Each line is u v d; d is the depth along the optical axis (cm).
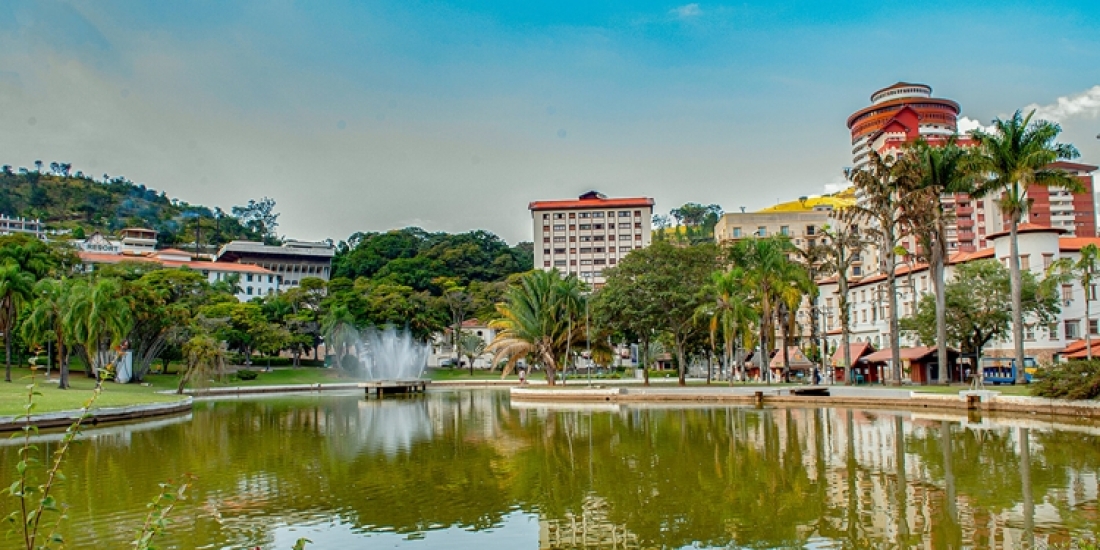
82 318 6116
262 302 12331
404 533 1778
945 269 7912
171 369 9912
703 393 5547
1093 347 6500
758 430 3581
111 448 3225
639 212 17512
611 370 11994
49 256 8688
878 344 9156
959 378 6975
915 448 2850
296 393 8412
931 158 5400
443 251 16962
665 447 3069
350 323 10731
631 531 1775
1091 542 1548
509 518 1912
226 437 3653
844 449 2877
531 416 4712
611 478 2409
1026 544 1589
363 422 4456
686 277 7125
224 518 1925
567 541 1703
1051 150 4750
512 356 6844
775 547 1623
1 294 6175
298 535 1766
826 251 6431
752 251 6562
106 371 974
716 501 2045
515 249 19875
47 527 1806
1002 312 6294
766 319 6456
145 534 928
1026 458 2564
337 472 2572
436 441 3416
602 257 17462
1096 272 5659
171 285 10200
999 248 7300
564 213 17650
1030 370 5944
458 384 10275
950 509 1886
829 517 1847
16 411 3894
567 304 6850
